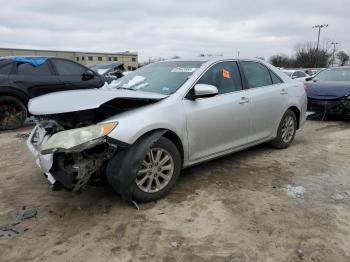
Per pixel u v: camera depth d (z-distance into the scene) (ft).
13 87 24.86
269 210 11.90
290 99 18.93
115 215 11.56
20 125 25.85
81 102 11.26
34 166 16.65
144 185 12.23
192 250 9.66
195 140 13.66
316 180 14.71
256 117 16.63
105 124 11.09
